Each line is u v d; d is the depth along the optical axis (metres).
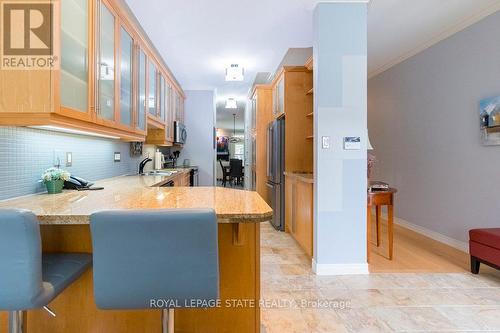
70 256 1.43
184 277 1.06
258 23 3.09
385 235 4.04
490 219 3.06
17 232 1.02
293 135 4.14
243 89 6.23
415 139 4.19
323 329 1.84
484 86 3.10
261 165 5.43
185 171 4.59
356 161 2.72
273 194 4.50
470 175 3.29
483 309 2.08
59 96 1.47
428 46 3.90
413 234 4.08
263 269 2.83
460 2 2.88
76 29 1.69
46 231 1.53
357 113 2.71
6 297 1.04
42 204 1.51
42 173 2.00
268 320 1.94
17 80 1.43
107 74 2.10
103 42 2.03
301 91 4.12
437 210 3.78
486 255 2.56
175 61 4.29
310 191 3.00
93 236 1.03
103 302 1.06
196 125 6.04
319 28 2.67
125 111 2.51
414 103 4.21
